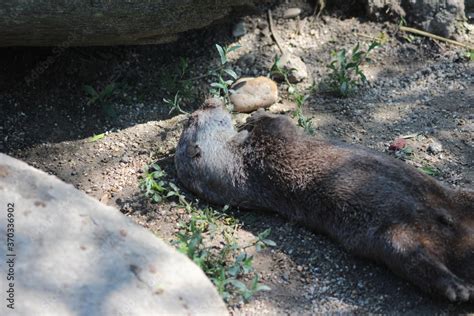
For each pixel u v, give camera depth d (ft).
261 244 27.78
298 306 25.57
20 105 34.22
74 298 22.06
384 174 26.78
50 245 23.22
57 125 33.73
